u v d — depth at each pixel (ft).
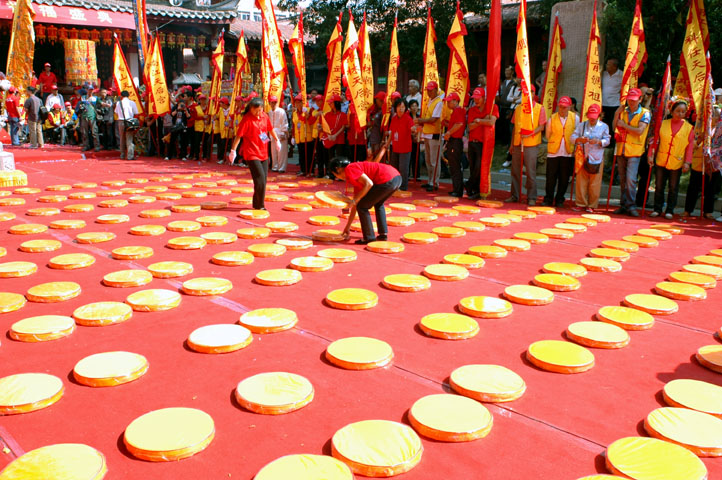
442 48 55.93
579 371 12.26
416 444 9.48
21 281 17.60
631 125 29.81
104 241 22.33
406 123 35.91
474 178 34.86
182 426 9.85
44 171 45.37
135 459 9.25
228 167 49.55
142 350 13.05
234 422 10.31
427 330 14.08
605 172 40.68
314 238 23.18
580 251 22.30
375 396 11.27
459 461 9.29
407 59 59.16
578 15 41.63
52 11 67.46
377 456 9.14
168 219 26.91
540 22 52.70
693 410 10.57
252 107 27.78
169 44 76.64
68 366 12.27
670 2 36.27
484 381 11.48
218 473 8.95
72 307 15.52
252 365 12.42
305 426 10.23
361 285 17.74
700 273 19.21
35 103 60.54
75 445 9.29
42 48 79.30
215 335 13.46
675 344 13.87
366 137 41.06
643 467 8.89
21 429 10.01
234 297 16.44
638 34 29.48
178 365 12.37
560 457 9.43
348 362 12.26
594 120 30.99
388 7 57.82
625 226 27.37
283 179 42.04
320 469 8.78
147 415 10.17
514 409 10.83
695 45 29.45
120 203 29.91
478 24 56.49
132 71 78.84
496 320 15.15
